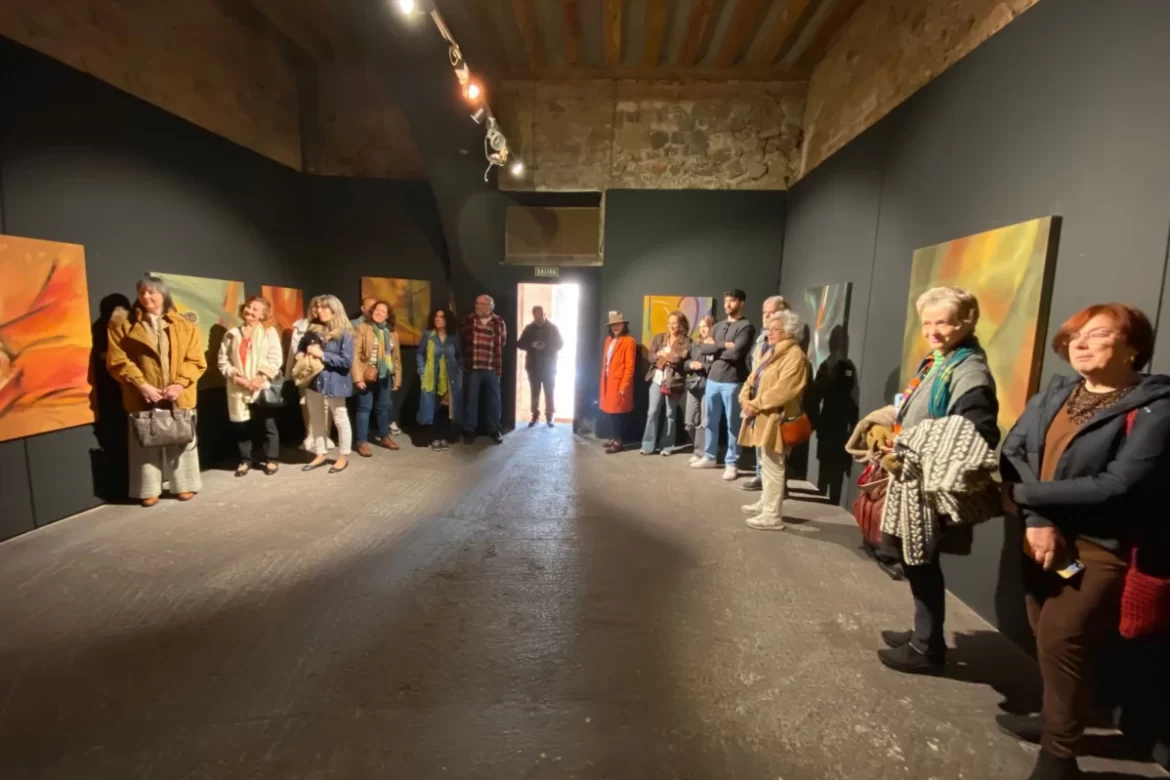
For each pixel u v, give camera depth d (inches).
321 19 208.7
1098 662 77.2
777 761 69.3
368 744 70.2
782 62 222.8
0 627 92.9
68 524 136.3
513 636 94.6
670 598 108.7
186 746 69.1
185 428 148.3
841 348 170.2
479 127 230.7
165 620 96.2
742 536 140.1
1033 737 72.7
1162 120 72.6
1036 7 95.9
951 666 88.7
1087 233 84.4
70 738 69.8
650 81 238.2
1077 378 67.1
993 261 102.7
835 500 169.8
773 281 239.5
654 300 242.5
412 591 108.5
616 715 76.6
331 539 131.5
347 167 243.9
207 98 185.6
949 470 73.4
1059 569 61.5
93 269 144.7
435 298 253.0
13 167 125.6
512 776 66.0
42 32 131.7
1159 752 68.6
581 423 256.7
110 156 148.9
